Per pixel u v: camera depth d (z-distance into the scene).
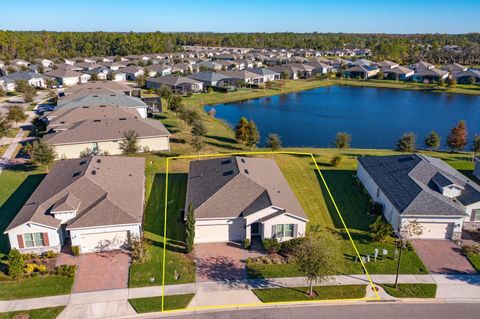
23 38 188.75
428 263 29.38
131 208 31.97
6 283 26.59
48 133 55.72
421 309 24.72
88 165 37.06
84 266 28.62
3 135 56.94
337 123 78.25
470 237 33.03
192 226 29.77
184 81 102.44
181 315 24.00
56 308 24.34
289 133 70.88
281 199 32.94
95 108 63.41
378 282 27.20
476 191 34.81
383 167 40.78
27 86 93.94
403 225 32.06
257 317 23.95
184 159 50.84
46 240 29.70
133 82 118.50
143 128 54.44
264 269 28.59
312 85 123.56
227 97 99.56
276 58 176.62
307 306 24.94
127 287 26.41
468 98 105.12
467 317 24.09
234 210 31.89
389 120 80.94
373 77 137.62
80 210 31.36
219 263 29.20
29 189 40.59
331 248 29.89
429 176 36.78
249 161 40.50
